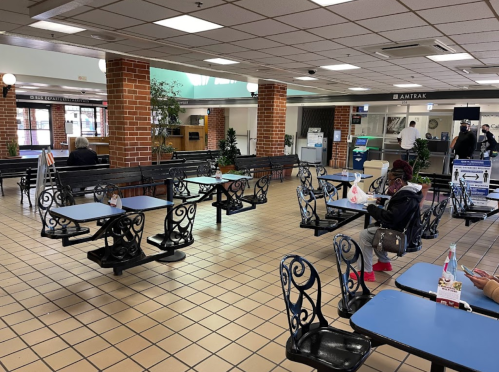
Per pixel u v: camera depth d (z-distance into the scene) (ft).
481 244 19.35
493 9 12.74
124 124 25.16
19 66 36.78
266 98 38.50
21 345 9.68
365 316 6.34
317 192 24.82
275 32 17.10
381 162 28.78
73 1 12.74
